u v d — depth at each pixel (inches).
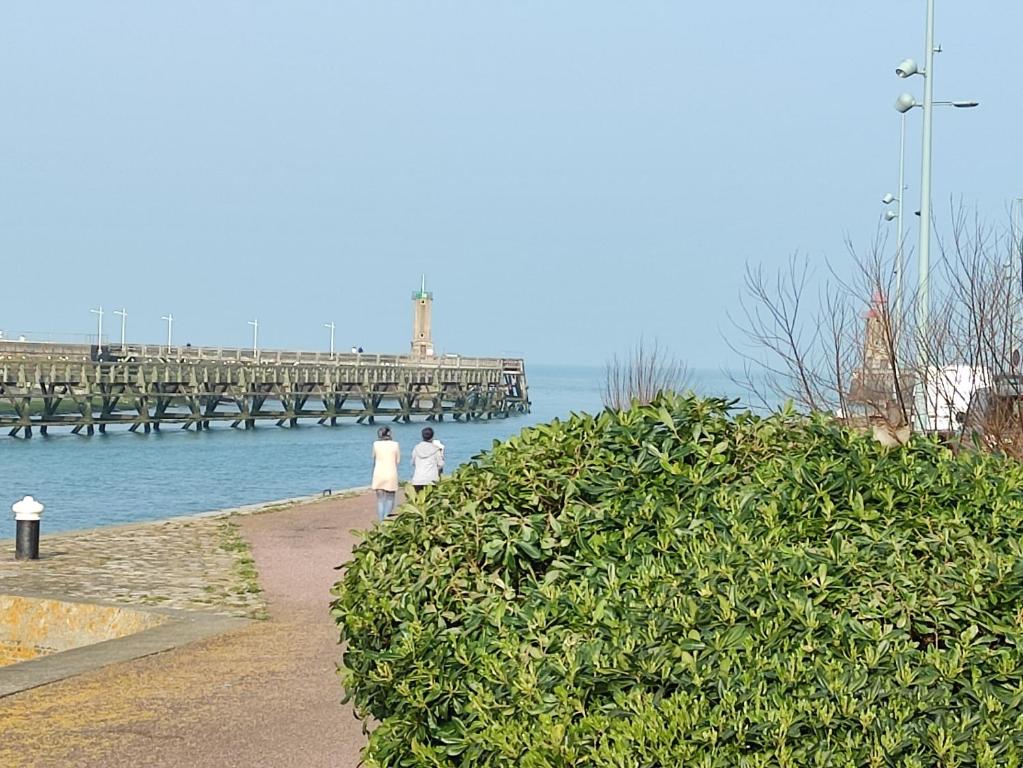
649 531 218.1
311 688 426.3
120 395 3053.6
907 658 181.2
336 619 248.2
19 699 410.6
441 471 979.9
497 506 237.9
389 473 973.2
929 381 561.6
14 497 1699.1
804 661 181.9
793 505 215.2
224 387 3371.1
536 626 197.8
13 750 351.3
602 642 187.5
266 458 2400.3
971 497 221.0
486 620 208.8
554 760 176.6
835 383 580.4
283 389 3516.2
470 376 4313.5
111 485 1877.5
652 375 1079.0
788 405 259.4
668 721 175.5
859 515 212.1
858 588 193.0
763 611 188.4
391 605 225.8
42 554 794.2
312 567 744.3
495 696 192.1
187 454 2485.2
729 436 245.0
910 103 901.2
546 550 221.6
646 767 173.2
